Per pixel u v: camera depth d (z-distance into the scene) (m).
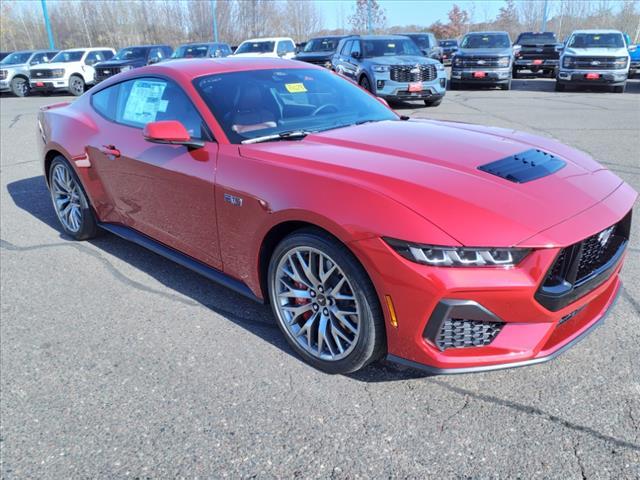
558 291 2.27
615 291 2.86
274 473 2.15
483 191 2.39
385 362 2.83
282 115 3.43
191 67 3.66
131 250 4.52
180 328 3.26
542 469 2.10
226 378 2.76
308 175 2.63
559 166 2.79
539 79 20.89
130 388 2.71
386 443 2.27
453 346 2.33
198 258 3.45
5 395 2.71
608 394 2.49
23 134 10.66
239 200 2.89
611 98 13.83
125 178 3.82
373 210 2.34
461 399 2.52
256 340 3.09
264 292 3.04
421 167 2.62
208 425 2.43
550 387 2.57
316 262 2.66
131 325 3.31
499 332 2.30
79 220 4.65
